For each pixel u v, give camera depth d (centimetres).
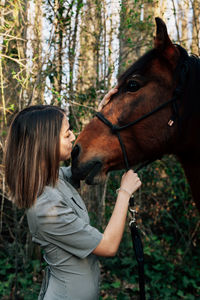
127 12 280
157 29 134
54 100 275
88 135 146
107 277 315
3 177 266
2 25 236
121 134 144
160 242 364
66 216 106
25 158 111
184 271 320
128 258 315
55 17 247
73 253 106
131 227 128
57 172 113
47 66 270
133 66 145
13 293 284
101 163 144
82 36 313
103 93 292
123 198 117
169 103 139
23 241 347
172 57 137
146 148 144
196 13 323
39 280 304
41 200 107
